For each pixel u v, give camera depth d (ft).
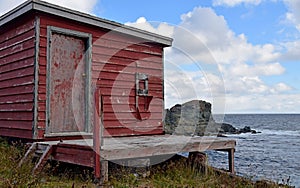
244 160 34.91
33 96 19.67
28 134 19.94
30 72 20.10
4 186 12.80
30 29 20.42
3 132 22.74
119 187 14.57
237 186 17.57
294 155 39.65
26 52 20.63
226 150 21.94
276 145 55.47
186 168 19.29
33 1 19.53
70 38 22.06
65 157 16.57
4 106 22.79
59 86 21.31
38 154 18.03
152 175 17.84
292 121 208.44
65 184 14.55
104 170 14.88
